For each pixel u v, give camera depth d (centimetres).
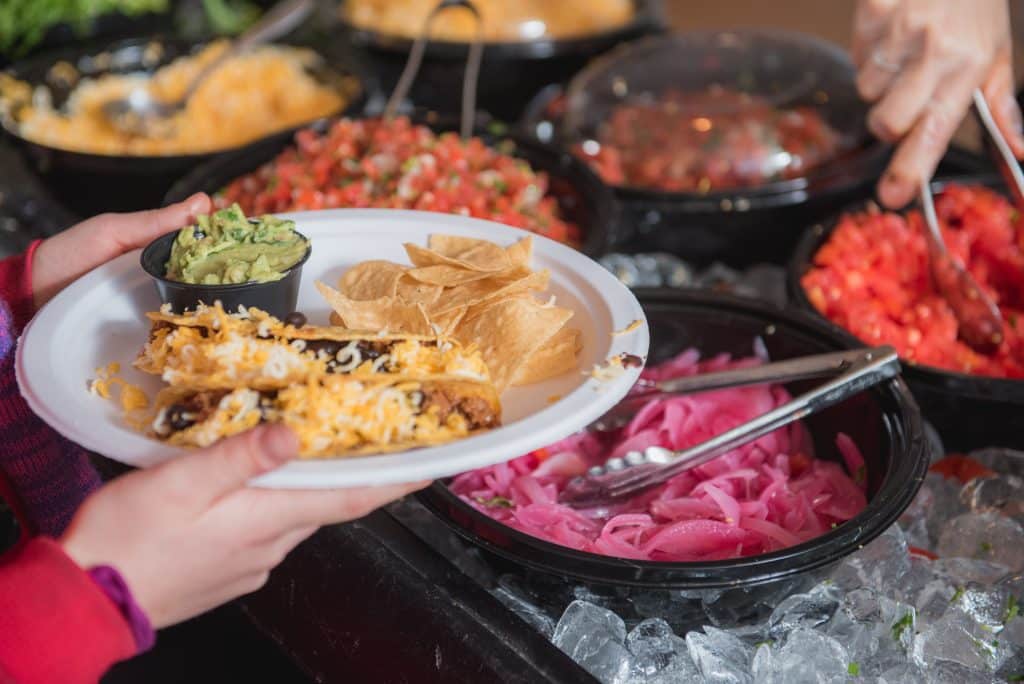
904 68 172
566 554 106
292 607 124
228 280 116
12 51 287
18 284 130
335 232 141
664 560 109
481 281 130
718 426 138
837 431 136
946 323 157
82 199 214
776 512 127
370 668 116
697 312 148
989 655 111
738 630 117
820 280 161
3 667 79
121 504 86
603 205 175
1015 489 133
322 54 275
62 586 82
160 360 109
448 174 176
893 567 121
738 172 195
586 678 102
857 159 195
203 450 87
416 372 103
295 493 91
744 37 224
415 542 122
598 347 114
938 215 182
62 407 100
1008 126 177
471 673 104
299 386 97
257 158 199
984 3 167
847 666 109
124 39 278
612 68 222
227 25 309
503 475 132
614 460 127
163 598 89
